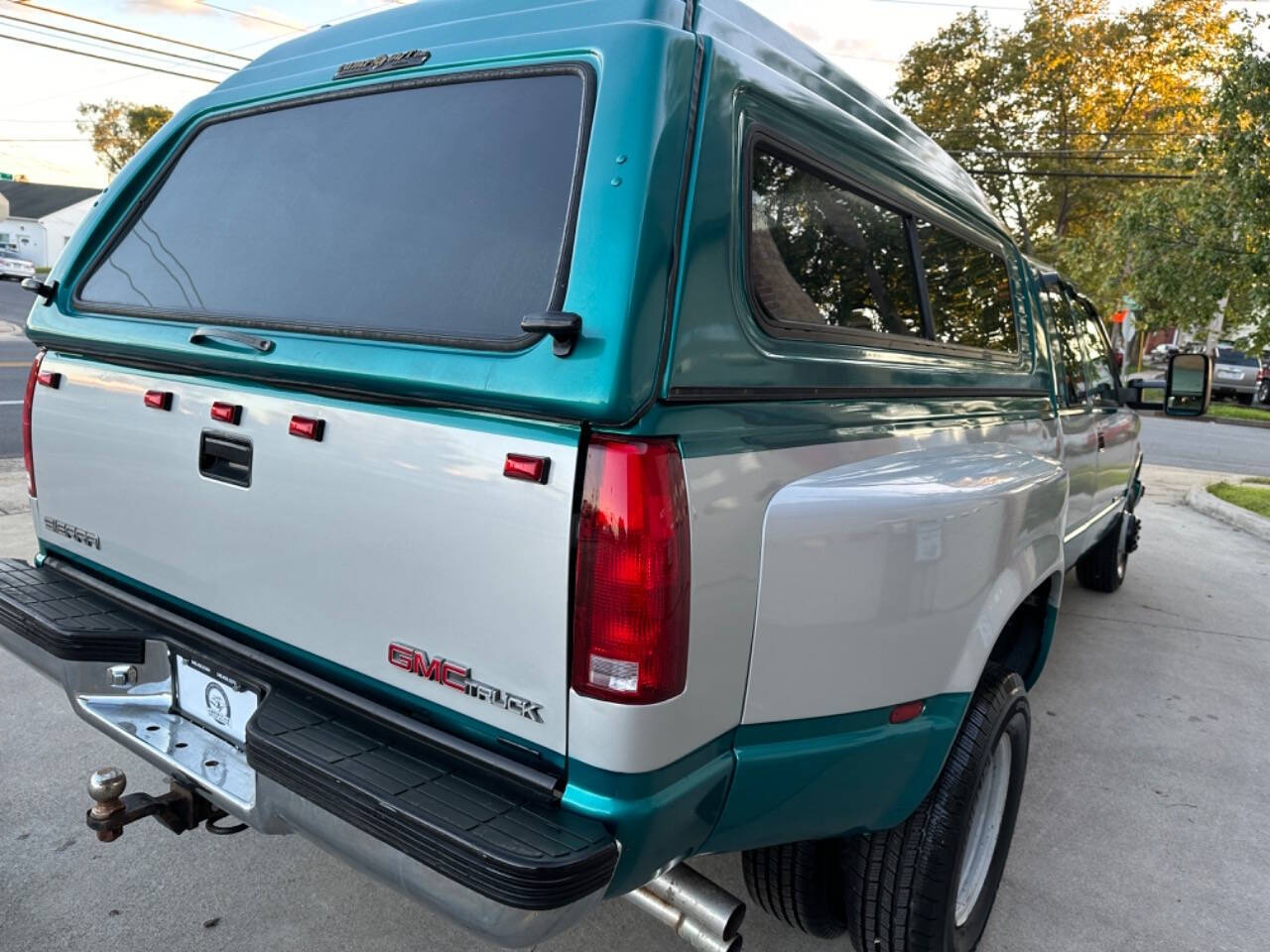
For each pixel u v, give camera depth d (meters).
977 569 2.16
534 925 1.46
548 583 1.55
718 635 1.65
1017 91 30.59
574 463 1.52
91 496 2.37
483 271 1.74
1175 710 4.36
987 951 2.57
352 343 1.79
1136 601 6.14
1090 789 3.55
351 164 2.07
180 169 2.49
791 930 2.64
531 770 1.63
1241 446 17.05
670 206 1.57
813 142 2.02
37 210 65.62
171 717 2.26
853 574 1.86
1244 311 12.23
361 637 1.82
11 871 2.62
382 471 1.73
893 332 2.38
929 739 2.05
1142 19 28.52
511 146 1.81
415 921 2.53
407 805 1.57
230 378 2.01
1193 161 11.91
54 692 3.69
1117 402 5.04
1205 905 2.85
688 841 1.72
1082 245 21.41
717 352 1.64
